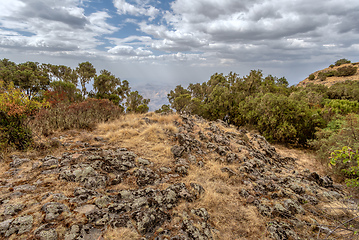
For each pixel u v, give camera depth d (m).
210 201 3.79
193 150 6.34
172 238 2.65
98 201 3.06
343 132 8.26
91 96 28.98
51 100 9.89
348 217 3.77
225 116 17.00
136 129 7.52
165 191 3.75
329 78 70.69
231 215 3.61
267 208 3.96
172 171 4.80
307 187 5.49
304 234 3.25
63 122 6.89
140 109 30.89
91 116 8.44
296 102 13.71
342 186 6.27
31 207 2.67
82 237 2.30
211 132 8.98
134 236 2.52
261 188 4.94
